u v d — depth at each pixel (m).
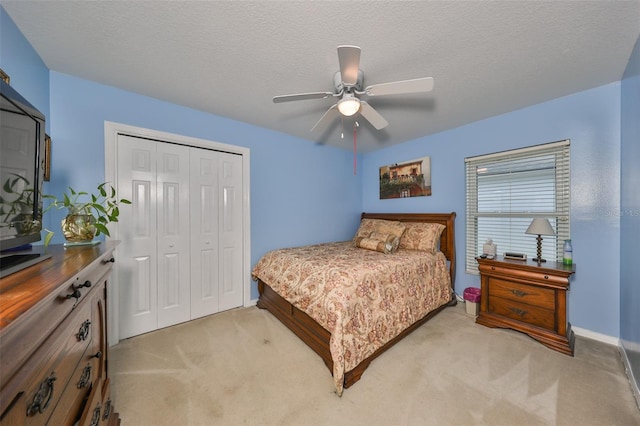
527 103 2.35
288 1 1.20
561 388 1.50
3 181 0.76
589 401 1.40
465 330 2.25
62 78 1.86
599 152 2.06
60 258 0.94
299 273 2.14
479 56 1.63
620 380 1.57
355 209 4.15
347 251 2.83
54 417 0.62
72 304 0.71
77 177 1.92
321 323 1.69
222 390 1.52
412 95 2.18
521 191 2.53
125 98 2.11
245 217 2.85
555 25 1.35
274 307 2.53
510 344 2.00
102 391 1.06
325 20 1.32
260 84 2.00
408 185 3.54
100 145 2.01
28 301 0.50
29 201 0.91
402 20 1.31
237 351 1.94
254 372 1.69
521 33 1.41
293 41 1.48
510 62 1.70
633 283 1.64
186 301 2.46
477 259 2.41
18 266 0.75
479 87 2.04
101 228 1.26
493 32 1.41
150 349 1.97
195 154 2.51
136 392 1.49
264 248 3.03
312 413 1.35
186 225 2.47
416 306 2.25
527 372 1.65
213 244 2.64
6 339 0.42
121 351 1.94
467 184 2.92
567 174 2.23
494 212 2.72
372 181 4.09
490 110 2.51
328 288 1.77
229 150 2.71
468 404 1.39
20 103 0.85
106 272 1.12
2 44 1.25
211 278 2.63
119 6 1.23
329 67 1.75
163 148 2.33
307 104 2.36
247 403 1.42
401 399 1.44
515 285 2.19
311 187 3.53
